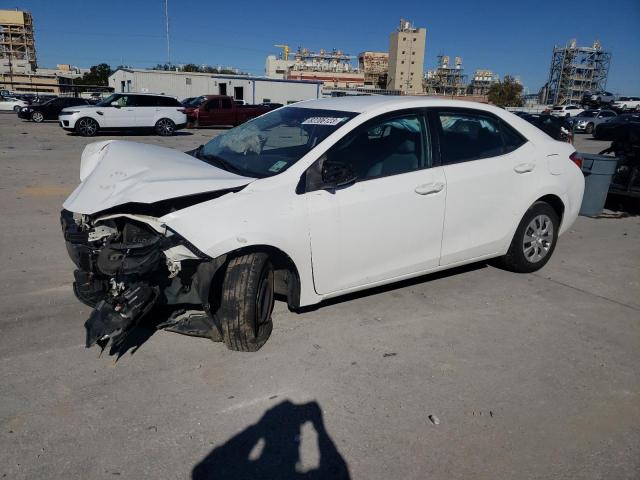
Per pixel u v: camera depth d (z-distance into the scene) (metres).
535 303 4.39
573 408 2.97
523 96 117.62
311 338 3.65
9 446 2.52
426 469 2.47
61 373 3.13
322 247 3.55
